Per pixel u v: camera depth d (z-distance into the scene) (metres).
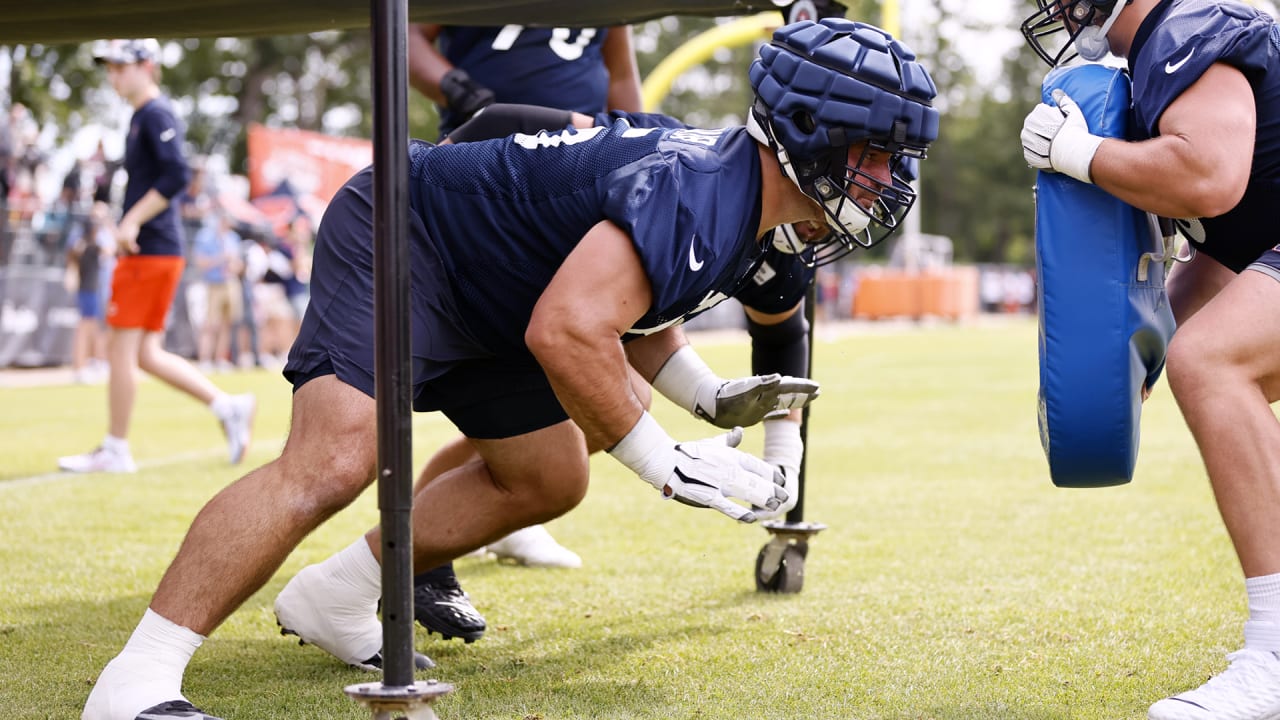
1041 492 17.02
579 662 8.95
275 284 45.31
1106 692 8.03
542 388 8.53
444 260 7.59
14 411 27.95
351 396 7.31
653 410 29.53
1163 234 7.85
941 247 125.00
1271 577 7.04
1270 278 7.27
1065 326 7.28
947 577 11.73
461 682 8.47
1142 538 13.62
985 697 7.93
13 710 7.71
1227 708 6.94
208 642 9.63
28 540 13.51
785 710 7.68
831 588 11.33
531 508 8.85
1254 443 7.08
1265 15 7.27
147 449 21.73
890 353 53.88
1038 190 7.45
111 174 36.78
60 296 40.84
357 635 8.78
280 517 7.10
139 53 18.47
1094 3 7.36
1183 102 6.98
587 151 7.21
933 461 20.33
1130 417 7.32
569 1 10.73
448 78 11.33
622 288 6.74
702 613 10.42
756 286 9.69
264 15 10.21
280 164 49.19
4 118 47.41
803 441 11.04
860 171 7.11
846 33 7.11
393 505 6.06
